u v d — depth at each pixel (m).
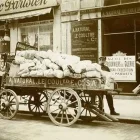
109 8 14.21
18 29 17.86
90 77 7.82
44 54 8.53
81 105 8.27
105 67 9.65
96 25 14.70
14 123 8.46
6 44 18.42
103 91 8.12
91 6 14.85
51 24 16.45
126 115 9.19
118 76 14.06
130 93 13.62
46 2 16.23
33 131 7.41
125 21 13.92
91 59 14.91
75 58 8.19
